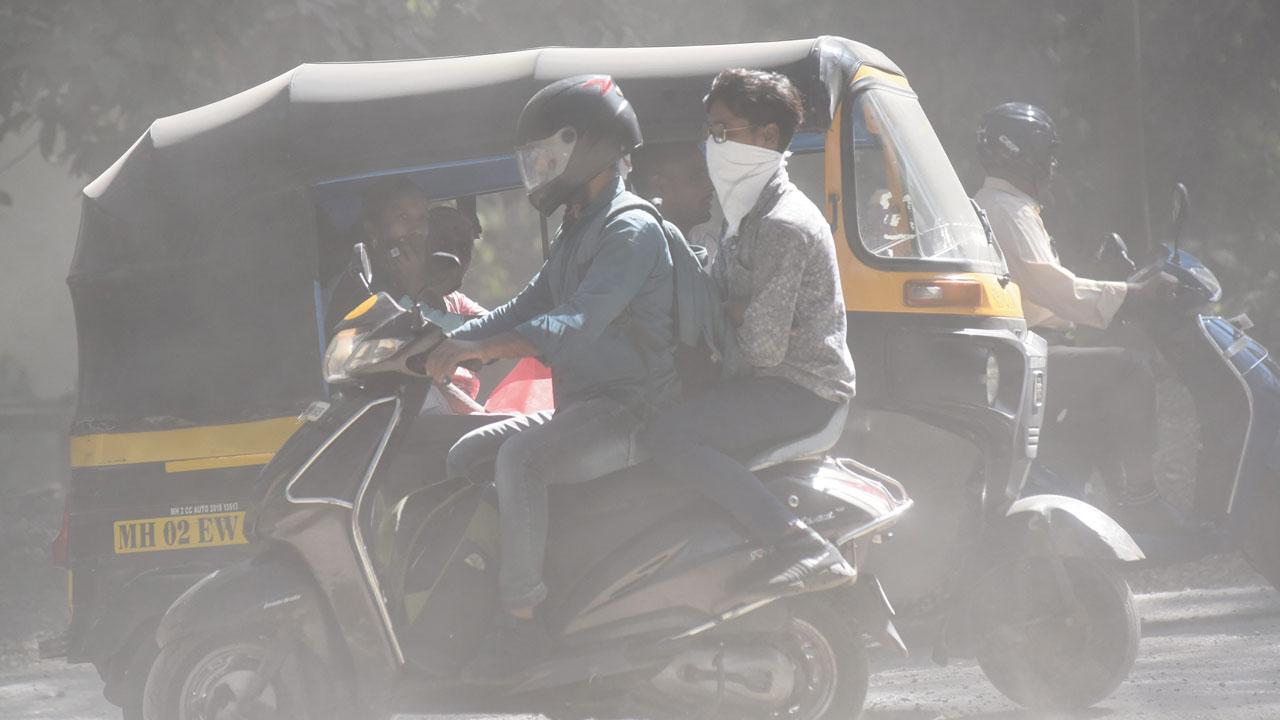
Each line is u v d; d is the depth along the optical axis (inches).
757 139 467.2
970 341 545.6
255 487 457.7
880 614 474.6
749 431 459.5
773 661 462.3
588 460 452.4
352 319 461.4
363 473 453.7
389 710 459.5
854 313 548.4
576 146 457.1
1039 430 562.9
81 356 559.5
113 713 661.9
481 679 452.1
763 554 456.1
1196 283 670.5
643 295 454.9
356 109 551.8
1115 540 542.0
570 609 459.2
